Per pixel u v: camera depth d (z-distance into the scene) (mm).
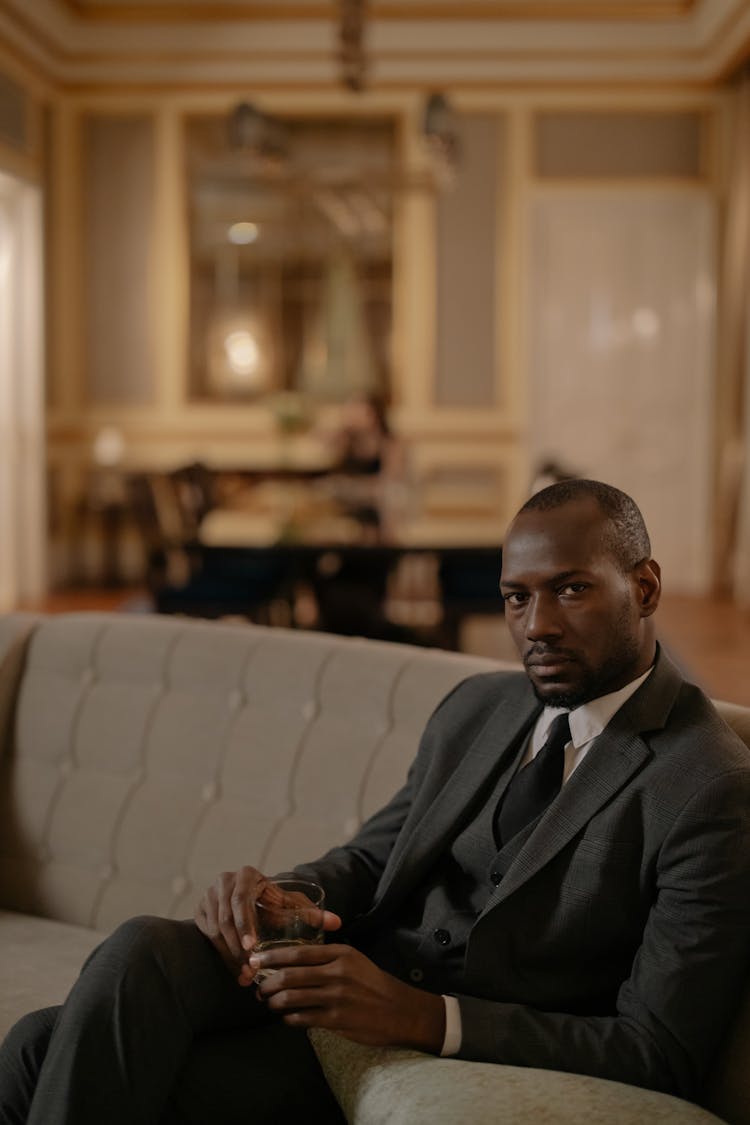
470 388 8023
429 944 1346
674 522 8023
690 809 1162
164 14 7352
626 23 7441
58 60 7562
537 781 1316
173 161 7914
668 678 1286
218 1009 1306
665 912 1146
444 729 1507
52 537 7840
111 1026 1203
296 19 7457
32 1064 1273
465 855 1368
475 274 7957
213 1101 1280
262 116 5031
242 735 1878
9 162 6875
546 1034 1144
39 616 2232
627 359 7957
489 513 8055
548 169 7863
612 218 7871
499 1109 1038
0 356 7199
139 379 8086
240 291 8227
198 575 5324
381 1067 1156
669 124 7801
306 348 8242
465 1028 1168
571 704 1275
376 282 8164
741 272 7496
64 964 1723
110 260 8023
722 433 7863
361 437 5730
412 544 4922
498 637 6168
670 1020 1111
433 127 5082
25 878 2025
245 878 1332
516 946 1229
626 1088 1082
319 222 8133
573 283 7934
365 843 1527
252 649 1943
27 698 2127
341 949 1209
